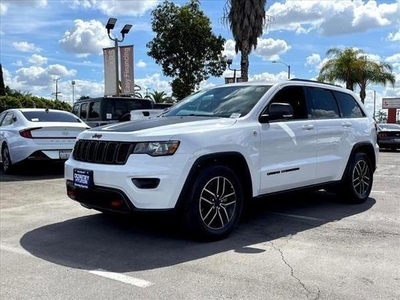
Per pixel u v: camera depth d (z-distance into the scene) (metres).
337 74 33.41
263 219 6.09
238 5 19.97
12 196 7.70
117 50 18.42
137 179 4.54
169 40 23.77
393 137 21.94
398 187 8.88
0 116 11.54
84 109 13.74
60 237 5.19
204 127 4.97
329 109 6.66
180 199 4.67
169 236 5.21
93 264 4.28
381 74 33.19
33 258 4.46
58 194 7.89
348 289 3.67
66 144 9.93
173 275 3.98
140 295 3.57
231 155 5.05
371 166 7.38
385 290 3.65
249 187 5.34
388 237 5.19
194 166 4.71
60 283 3.82
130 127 5.00
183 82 24.16
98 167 4.81
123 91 18.58
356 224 5.82
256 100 5.64
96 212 6.45
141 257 4.47
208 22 24.22
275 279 3.88
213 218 4.98
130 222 5.88
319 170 6.25
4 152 10.47
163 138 4.62
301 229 5.57
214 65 24.56
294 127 5.86
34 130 9.68
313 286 3.73
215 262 4.31
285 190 5.84
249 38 19.98
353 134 6.90
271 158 5.55
